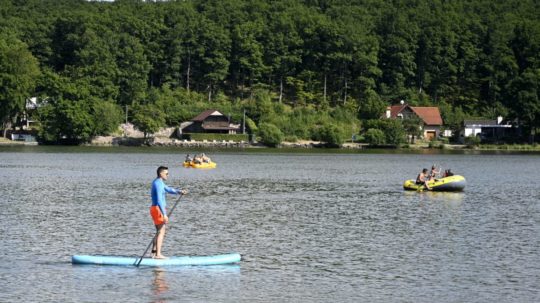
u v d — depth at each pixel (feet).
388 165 372.58
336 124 643.86
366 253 112.16
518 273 98.68
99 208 163.94
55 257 105.29
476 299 85.92
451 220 150.82
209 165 336.49
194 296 85.76
